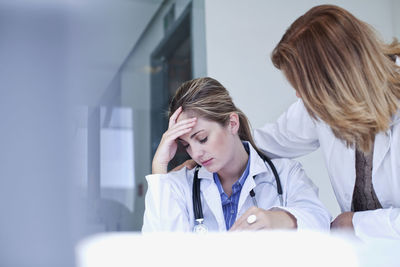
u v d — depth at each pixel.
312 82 0.94
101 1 1.81
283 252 0.84
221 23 1.97
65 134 1.72
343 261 0.90
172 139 1.13
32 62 1.73
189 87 1.16
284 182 1.19
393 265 0.98
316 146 1.37
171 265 0.79
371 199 1.13
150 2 1.88
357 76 0.90
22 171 1.65
